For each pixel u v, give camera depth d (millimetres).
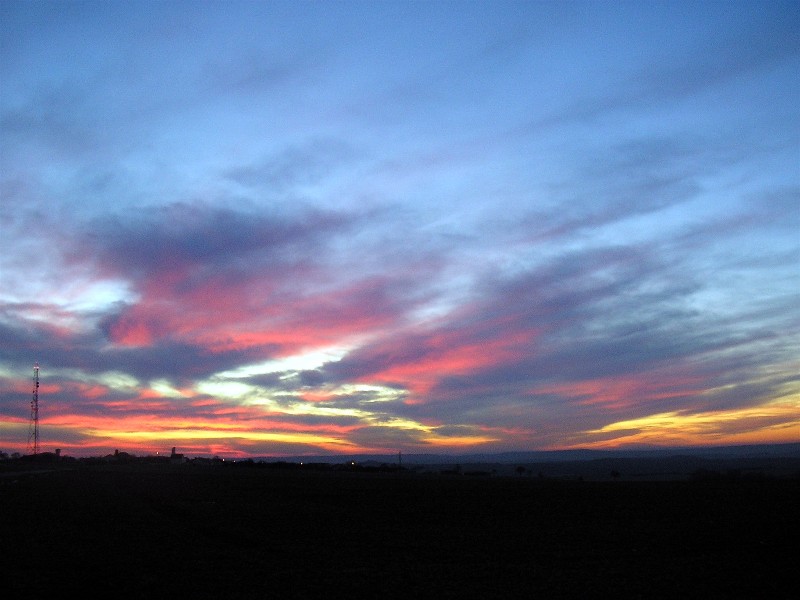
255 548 31469
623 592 22328
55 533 34125
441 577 24547
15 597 20141
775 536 38219
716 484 95062
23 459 171875
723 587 23312
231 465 170750
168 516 44375
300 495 68688
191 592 21266
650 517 49500
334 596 21094
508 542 35219
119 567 25156
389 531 39531
